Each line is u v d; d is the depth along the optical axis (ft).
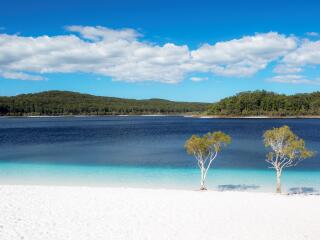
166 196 64.54
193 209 55.77
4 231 43.21
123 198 62.08
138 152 146.72
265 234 44.83
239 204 59.82
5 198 60.23
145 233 44.09
